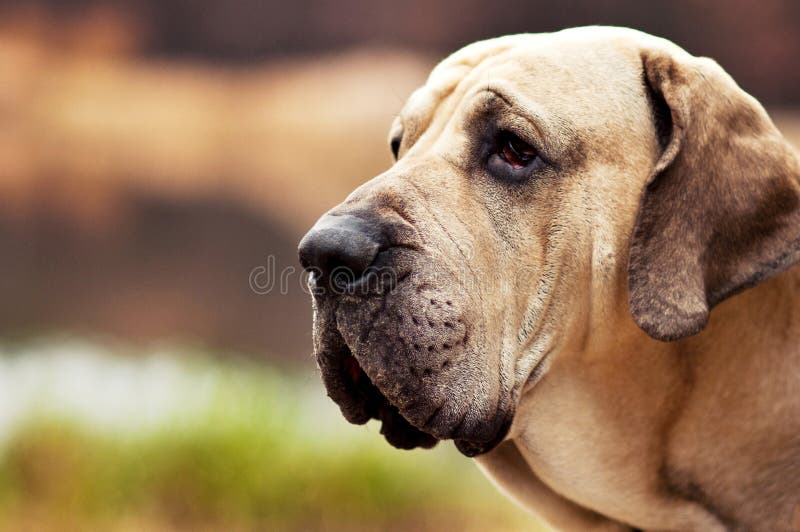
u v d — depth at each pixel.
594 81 5.03
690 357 5.04
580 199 4.94
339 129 40.91
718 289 4.81
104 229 37.78
